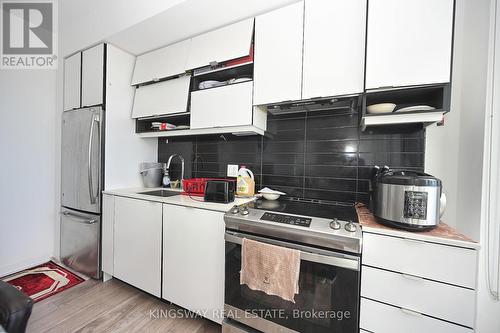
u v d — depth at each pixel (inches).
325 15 48.6
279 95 53.2
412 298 34.8
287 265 39.6
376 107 46.2
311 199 63.4
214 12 55.9
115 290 68.8
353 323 37.3
